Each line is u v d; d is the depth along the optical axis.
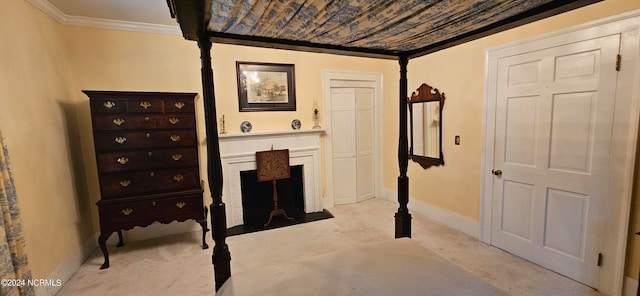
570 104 2.22
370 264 1.60
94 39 3.09
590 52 2.08
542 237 2.48
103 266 2.74
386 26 1.60
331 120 4.29
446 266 1.58
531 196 2.54
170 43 3.37
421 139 3.76
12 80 2.12
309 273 1.52
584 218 2.19
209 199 3.62
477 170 3.03
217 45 3.53
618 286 2.03
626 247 1.99
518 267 2.51
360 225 3.66
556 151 2.33
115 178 2.77
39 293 2.21
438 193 3.56
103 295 2.30
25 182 2.17
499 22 1.57
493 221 2.90
